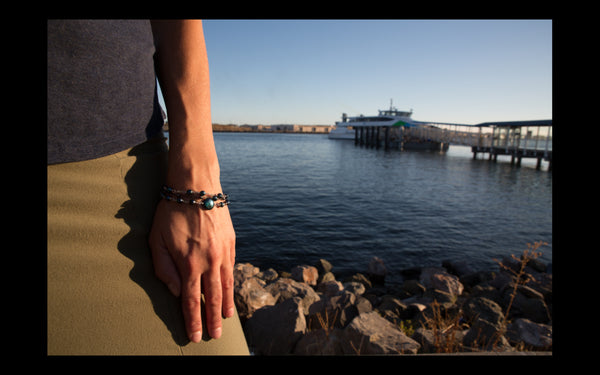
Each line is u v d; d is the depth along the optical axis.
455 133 52.34
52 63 0.52
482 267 9.68
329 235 12.34
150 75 0.71
